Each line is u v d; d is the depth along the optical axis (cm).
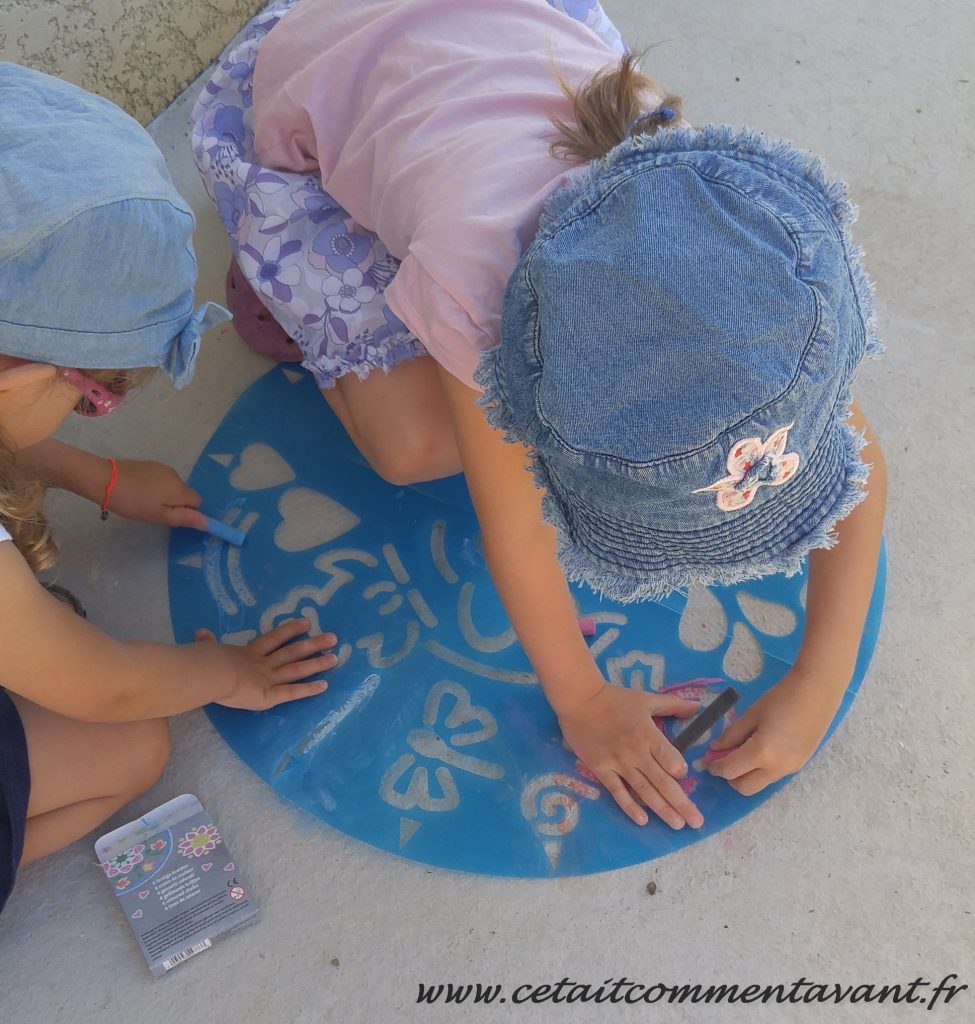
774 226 64
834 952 97
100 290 79
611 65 95
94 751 101
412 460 116
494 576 97
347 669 114
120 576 122
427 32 106
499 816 104
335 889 102
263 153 119
